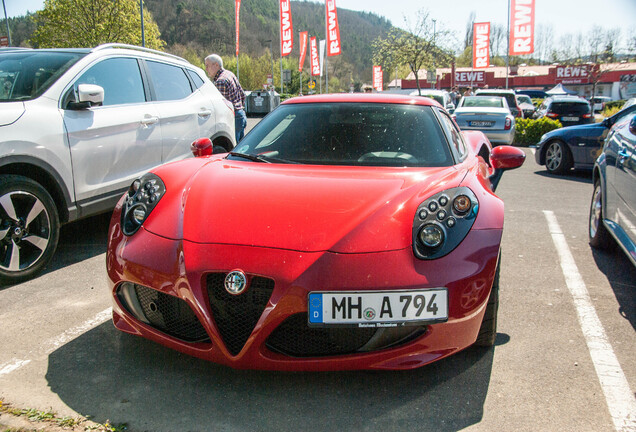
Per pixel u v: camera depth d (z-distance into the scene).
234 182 2.56
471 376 2.38
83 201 3.97
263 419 2.05
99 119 4.09
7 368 2.40
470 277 2.11
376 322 2.04
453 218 2.22
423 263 2.09
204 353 2.14
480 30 27.53
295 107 3.41
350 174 2.64
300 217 2.22
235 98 7.45
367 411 2.11
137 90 4.59
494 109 12.37
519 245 4.53
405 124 3.11
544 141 8.94
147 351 2.58
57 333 2.77
